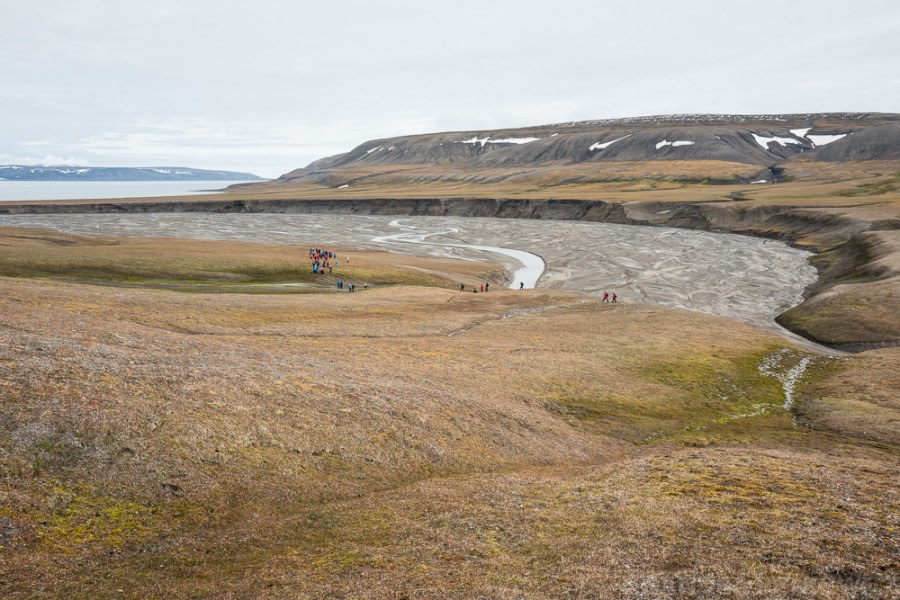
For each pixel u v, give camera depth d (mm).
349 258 117188
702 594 14570
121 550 17547
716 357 56312
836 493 21828
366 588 15195
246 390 30078
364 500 22969
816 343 72312
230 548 18281
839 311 78250
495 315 72938
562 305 81188
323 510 21609
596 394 44656
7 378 24672
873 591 14328
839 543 17141
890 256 101312
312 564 16906
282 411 28750
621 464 28953
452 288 101688
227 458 23719
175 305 59625
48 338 32500
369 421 30125
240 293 78812
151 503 20141
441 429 31453
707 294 100875
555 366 49844
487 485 24797
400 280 102000
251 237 175875
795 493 21938
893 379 48562
